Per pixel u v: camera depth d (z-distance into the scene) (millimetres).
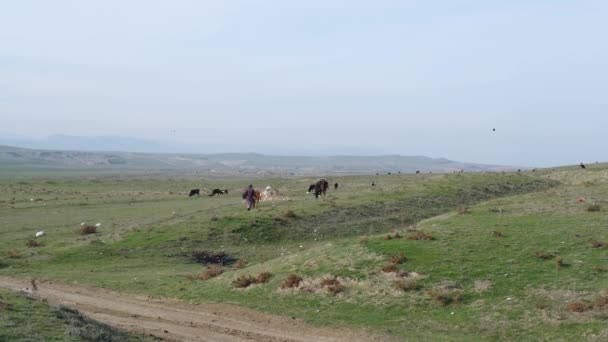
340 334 25078
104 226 60156
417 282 28672
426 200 65750
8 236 55281
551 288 26078
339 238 50812
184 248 47625
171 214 67188
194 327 26844
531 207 41438
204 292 33250
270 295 31078
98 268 41844
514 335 22859
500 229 35031
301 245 48719
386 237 35625
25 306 21875
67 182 136875
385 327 25219
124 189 117875
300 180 122125
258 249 47906
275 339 24781
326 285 30344
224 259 44969
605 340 21094
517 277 27656
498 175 85875
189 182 143625
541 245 31297
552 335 22297
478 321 24484
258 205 65688
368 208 60781
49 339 18125
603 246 30125
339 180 112625
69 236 54500
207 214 58875
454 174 90250
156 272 40531
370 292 28875
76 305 30922
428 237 34375
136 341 22078
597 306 23703
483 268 29125
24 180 147625
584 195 46156
